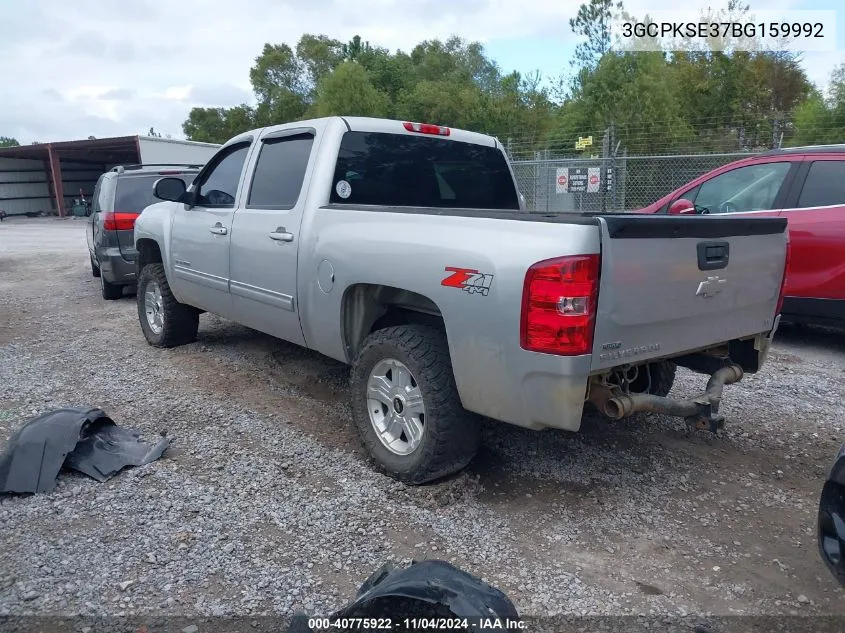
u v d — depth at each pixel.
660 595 2.89
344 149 4.54
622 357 3.15
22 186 42.50
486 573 3.02
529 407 3.15
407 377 3.75
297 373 5.82
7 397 5.23
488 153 5.41
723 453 4.32
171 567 3.02
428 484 3.76
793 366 6.24
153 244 6.78
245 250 5.00
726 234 3.57
